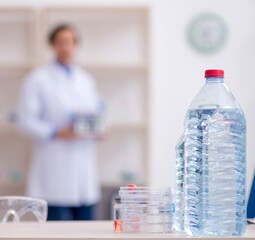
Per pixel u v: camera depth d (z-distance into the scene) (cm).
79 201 323
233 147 112
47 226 134
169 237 102
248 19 394
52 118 323
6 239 103
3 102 392
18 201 147
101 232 116
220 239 102
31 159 353
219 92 119
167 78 396
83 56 395
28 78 329
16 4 395
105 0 395
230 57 393
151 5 396
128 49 395
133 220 116
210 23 394
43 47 384
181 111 394
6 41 394
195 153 113
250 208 134
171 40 396
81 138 321
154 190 119
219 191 111
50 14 396
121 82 394
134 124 383
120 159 392
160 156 393
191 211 112
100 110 335
